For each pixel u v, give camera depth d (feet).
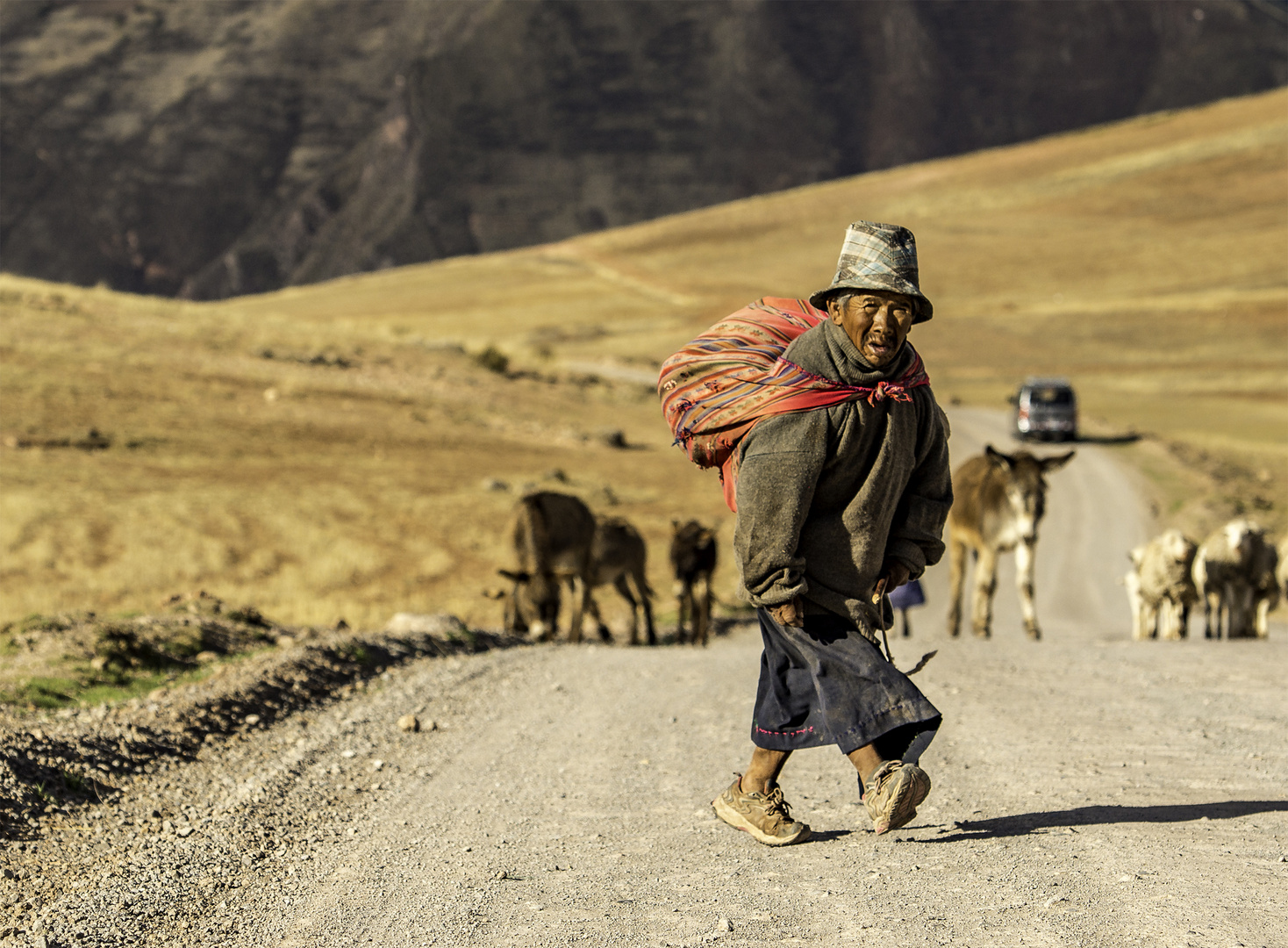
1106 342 590.14
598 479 232.53
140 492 169.78
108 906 27.04
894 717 26.07
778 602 26.22
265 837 33.42
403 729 49.65
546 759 43.16
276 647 69.46
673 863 28.73
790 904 24.86
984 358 574.15
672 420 27.68
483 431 277.85
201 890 28.58
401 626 82.89
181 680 56.65
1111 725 45.19
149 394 245.04
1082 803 32.37
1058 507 219.41
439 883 28.25
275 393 266.98
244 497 171.63
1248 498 223.30
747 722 49.24
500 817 34.83
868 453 25.90
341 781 40.47
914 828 30.71
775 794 29.84
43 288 341.00
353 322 416.67
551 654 78.64
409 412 279.28
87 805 35.60
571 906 25.76
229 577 128.36
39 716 44.50
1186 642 79.25
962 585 103.19
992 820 30.99
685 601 109.19
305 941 24.73
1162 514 209.56
